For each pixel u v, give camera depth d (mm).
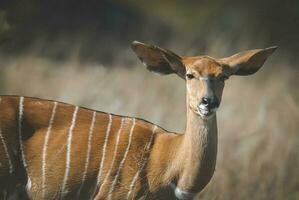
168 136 15523
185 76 15391
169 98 26344
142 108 24703
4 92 27484
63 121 15523
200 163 15039
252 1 41031
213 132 15023
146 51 15828
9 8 19141
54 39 39656
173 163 15242
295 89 29203
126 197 15328
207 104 14617
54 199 15422
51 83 28984
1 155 15148
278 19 39000
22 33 36188
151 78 28250
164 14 45844
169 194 15344
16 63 30609
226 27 41031
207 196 18406
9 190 15305
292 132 22828
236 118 24688
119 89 27188
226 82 28875
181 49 32875
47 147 15344
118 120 15680
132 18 45094
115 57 36125
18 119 15352
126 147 15398
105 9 44562
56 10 42469
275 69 32281
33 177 15336
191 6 45188
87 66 33125
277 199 19344
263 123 23797
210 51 31750
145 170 15336
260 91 28359
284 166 20266
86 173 15352
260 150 21031
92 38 41188
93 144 15422
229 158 20547
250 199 19172
